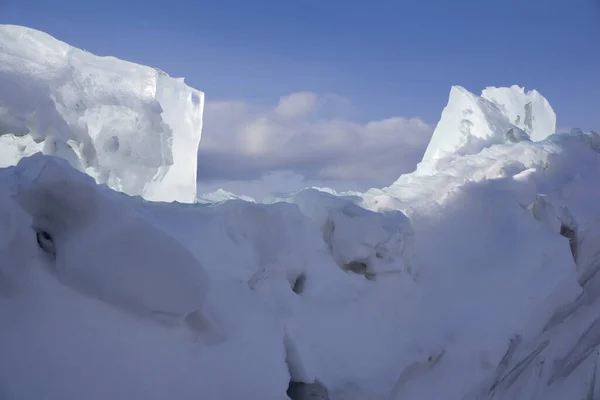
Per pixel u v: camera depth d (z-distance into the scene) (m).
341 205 5.32
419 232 5.95
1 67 5.04
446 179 6.81
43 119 5.07
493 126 9.63
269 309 4.17
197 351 3.54
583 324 7.30
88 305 3.29
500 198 6.55
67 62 5.76
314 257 4.82
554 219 6.85
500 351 5.21
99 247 3.29
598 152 8.58
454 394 4.84
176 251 3.47
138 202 4.23
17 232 3.19
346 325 4.51
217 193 8.08
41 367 2.96
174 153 7.32
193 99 7.48
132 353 3.28
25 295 3.14
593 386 7.74
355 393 4.12
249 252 4.38
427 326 5.08
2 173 3.46
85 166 5.58
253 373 3.66
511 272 5.88
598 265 7.33
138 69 6.31
